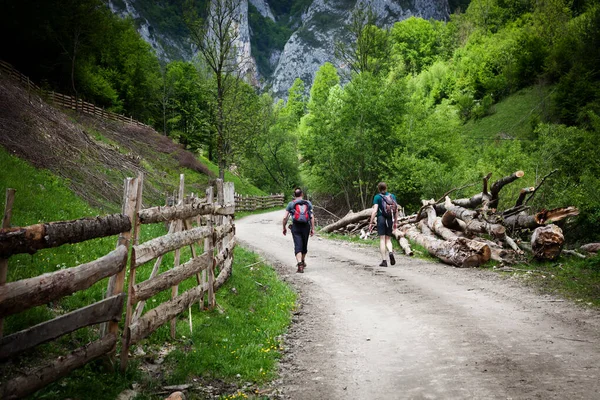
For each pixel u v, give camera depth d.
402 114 28.98
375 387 3.96
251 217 32.72
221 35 30.08
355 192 30.12
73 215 9.83
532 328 5.46
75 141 19.50
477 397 3.57
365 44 35.16
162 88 55.41
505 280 8.59
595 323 5.62
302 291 8.54
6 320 3.75
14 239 2.66
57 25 37.16
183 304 5.16
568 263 10.02
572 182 19.81
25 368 3.21
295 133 62.25
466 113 63.28
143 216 4.24
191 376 4.18
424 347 4.93
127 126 34.69
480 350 4.71
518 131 53.12
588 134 23.83
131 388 3.67
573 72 50.03
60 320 3.04
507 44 69.56
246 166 54.19
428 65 89.38
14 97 18.53
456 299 7.18
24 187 10.05
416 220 15.80
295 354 5.02
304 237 10.72
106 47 48.09
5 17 34.25
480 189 23.70
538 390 3.62
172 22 195.38
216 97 32.38
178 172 31.62
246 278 8.50
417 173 24.91
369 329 5.81
